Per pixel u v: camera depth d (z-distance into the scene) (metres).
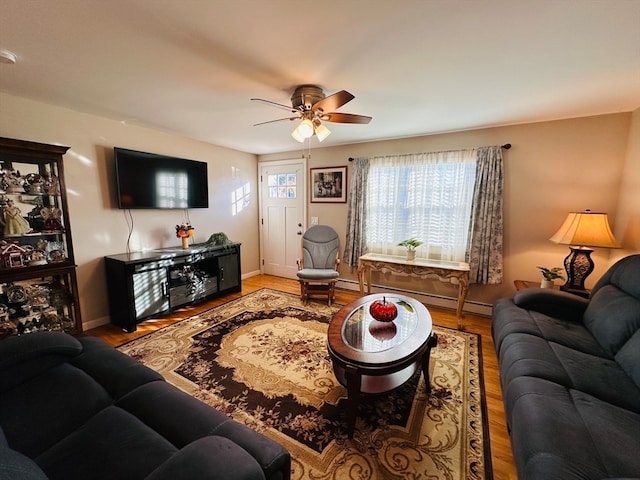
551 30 1.41
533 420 1.13
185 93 2.26
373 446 1.53
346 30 1.43
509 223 3.13
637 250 2.34
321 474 1.38
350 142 4.00
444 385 2.05
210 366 2.26
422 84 2.07
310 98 2.11
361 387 1.69
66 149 2.46
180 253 3.28
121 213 3.18
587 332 1.93
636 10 1.25
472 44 1.55
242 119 2.96
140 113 2.78
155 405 1.14
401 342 1.75
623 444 0.99
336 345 1.72
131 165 3.11
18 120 2.39
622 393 1.31
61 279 2.69
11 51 1.63
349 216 4.10
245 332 2.84
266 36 1.48
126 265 2.79
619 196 2.62
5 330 2.38
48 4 1.22
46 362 1.32
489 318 3.27
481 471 1.39
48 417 1.07
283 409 1.80
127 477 0.83
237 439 0.99
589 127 2.70
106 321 3.08
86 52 1.65
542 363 1.51
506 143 3.07
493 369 2.26
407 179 3.64
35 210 2.49
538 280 3.05
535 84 2.05
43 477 0.71
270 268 5.12
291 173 4.65
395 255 3.78
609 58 1.68
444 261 3.38
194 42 1.54
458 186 3.33
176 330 2.88
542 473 0.92
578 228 2.41
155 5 1.24
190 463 0.76
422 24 1.38
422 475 1.37
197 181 3.85
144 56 1.69
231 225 4.57
